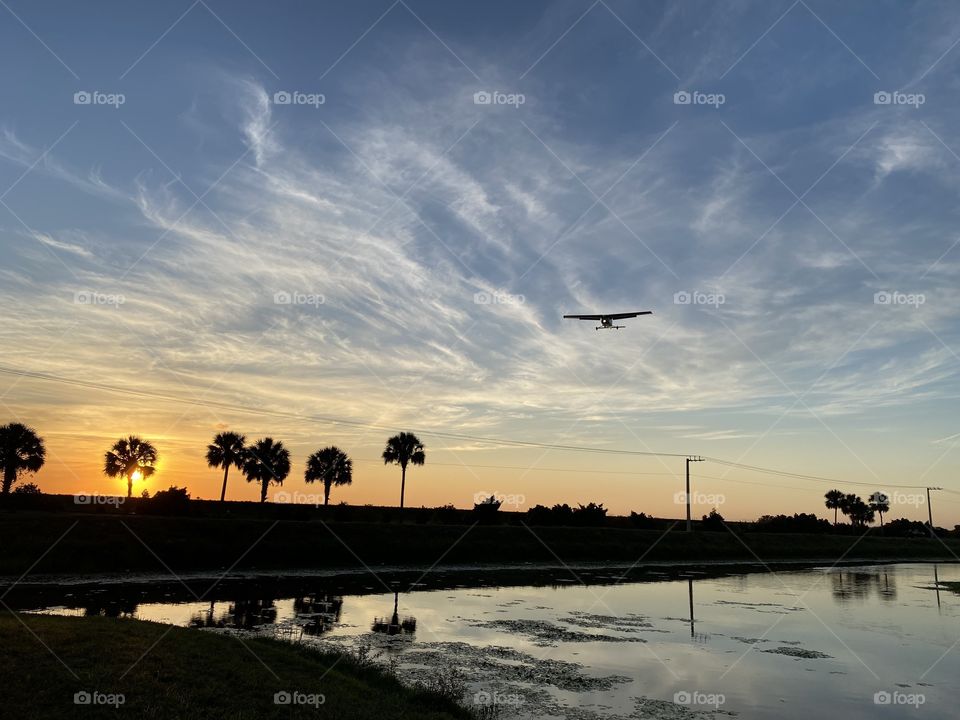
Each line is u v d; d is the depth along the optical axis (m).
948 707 17.98
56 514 46.62
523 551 63.53
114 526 44.56
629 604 37.25
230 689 13.02
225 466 75.25
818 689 19.38
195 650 15.06
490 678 19.03
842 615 34.91
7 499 58.06
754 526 115.62
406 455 80.81
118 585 35.09
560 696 17.48
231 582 38.88
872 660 23.59
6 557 37.12
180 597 31.97
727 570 65.19
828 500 140.75
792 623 31.66
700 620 31.84
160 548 43.66
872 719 16.73
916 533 136.62
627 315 36.34
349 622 27.33
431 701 15.11
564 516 88.56
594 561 65.56
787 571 66.56
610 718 15.80
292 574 44.09
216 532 48.94
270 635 23.30
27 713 10.62
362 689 14.80
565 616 31.83
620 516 100.81
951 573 68.81
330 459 79.75
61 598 30.03
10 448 63.28
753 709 17.16
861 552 94.12
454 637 25.22
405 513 79.12
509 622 29.41
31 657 12.86
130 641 14.91
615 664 21.67
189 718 11.28
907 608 38.38
